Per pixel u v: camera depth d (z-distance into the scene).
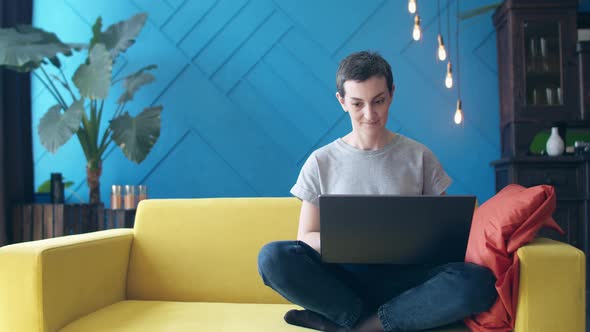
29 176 3.23
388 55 3.29
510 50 2.97
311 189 1.40
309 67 3.33
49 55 2.79
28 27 2.88
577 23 3.03
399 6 3.29
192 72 3.36
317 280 1.20
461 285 1.12
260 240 1.56
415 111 3.28
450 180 1.41
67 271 1.33
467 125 3.25
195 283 1.56
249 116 3.35
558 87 2.96
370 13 3.30
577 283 1.09
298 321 1.25
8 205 2.96
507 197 1.25
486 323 1.15
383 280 1.28
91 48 3.01
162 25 3.36
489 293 1.12
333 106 3.32
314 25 3.33
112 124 2.91
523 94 2.96
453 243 1.11
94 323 1.30
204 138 3.36
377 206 1.10
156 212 1.64
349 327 1.22
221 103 3.36
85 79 2.77
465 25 3.26
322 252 1.15
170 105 3.37
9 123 2.99
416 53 3.28
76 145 3.39
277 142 3.34
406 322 1.18
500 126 3.21
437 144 3.27
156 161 3.36
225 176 3.36
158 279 1.59
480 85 3.26
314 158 1.42
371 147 1.40
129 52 3.37
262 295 1.53
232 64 3.36
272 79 3.34
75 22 3.40
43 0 3.41
